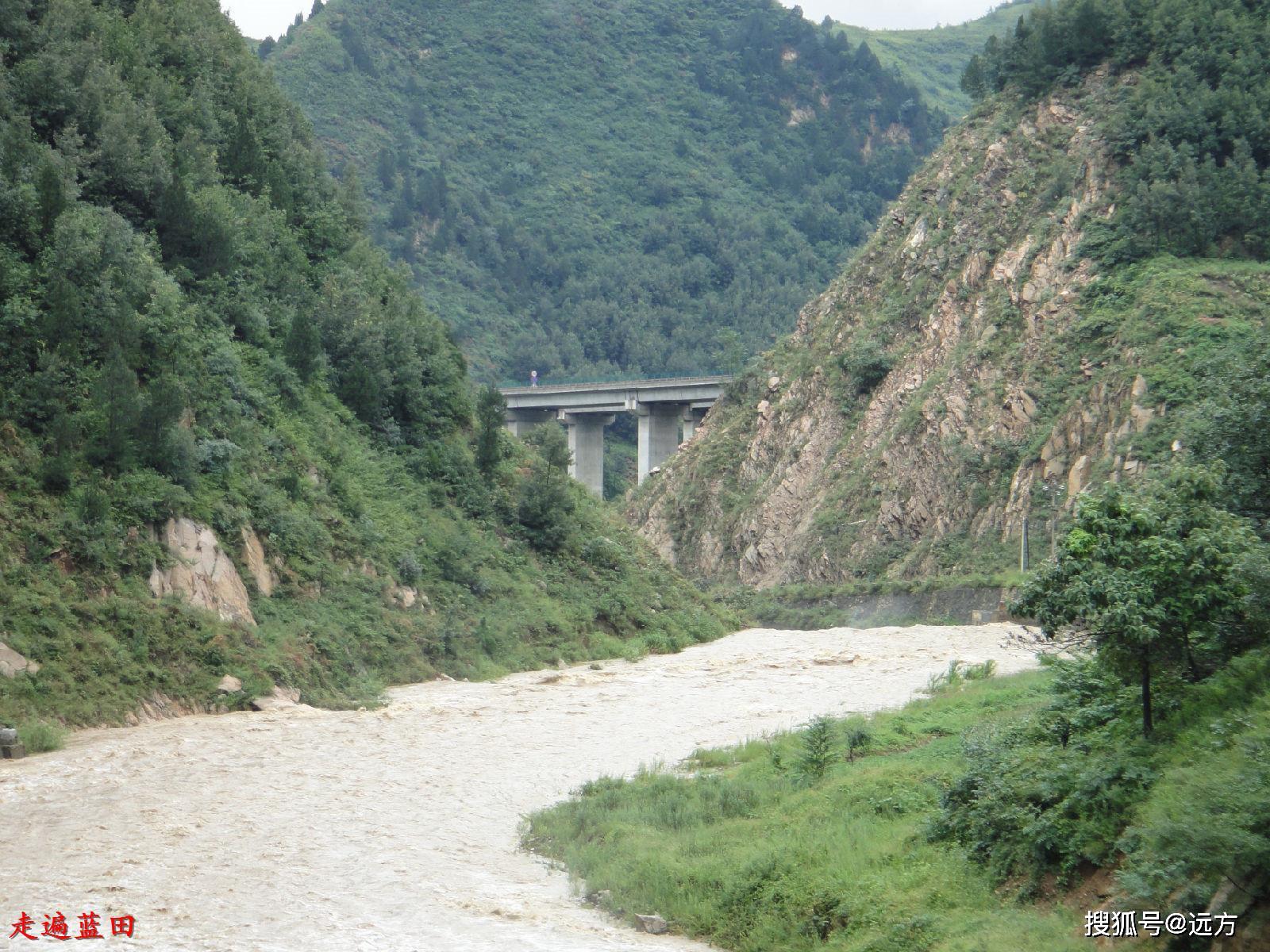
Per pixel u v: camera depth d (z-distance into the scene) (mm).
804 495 107188
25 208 48219
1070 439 85062
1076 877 19438
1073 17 108125
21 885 22547
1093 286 92062
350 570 51375
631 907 22453
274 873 23828
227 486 48062
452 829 27703
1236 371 30531
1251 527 23234
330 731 38375
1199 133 95688
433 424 64375
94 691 37969
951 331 101062
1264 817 16938
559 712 42875
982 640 64000
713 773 32250
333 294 62719
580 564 64625
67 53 58188
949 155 114938
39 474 41875
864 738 30781
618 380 148000
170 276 53000
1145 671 21578
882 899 20594
